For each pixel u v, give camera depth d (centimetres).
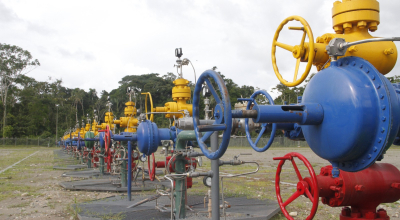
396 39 231
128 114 1162
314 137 269
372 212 300
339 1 325
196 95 265
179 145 552
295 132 342
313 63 307
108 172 1226
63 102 6888
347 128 234
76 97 7012
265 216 522
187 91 756
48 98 6247
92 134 1473
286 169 1389
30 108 5825
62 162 1928
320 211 615
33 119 5688
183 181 540
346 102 236
